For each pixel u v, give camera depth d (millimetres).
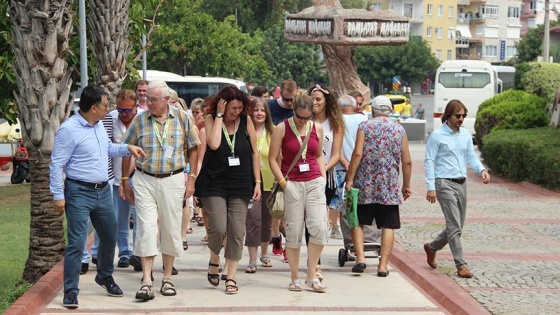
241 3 94562
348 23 40594
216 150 17234
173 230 17031
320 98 19812
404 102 97438
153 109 16750
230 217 17422
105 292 17516
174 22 72500
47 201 19422
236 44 76188
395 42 41938
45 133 19062
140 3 36094
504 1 192000
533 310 16141
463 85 74375
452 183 19078
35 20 18734
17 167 46156
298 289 17812
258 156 17922
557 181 36406
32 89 18875
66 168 16141
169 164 16844
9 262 24234
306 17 41625
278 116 21000
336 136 19781
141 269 19547
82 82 27812
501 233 25812
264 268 20156
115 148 16531
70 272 16250
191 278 18984
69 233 16125
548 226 27359
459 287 18156
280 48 101188
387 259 19359
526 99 47219
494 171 43062
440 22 174750
